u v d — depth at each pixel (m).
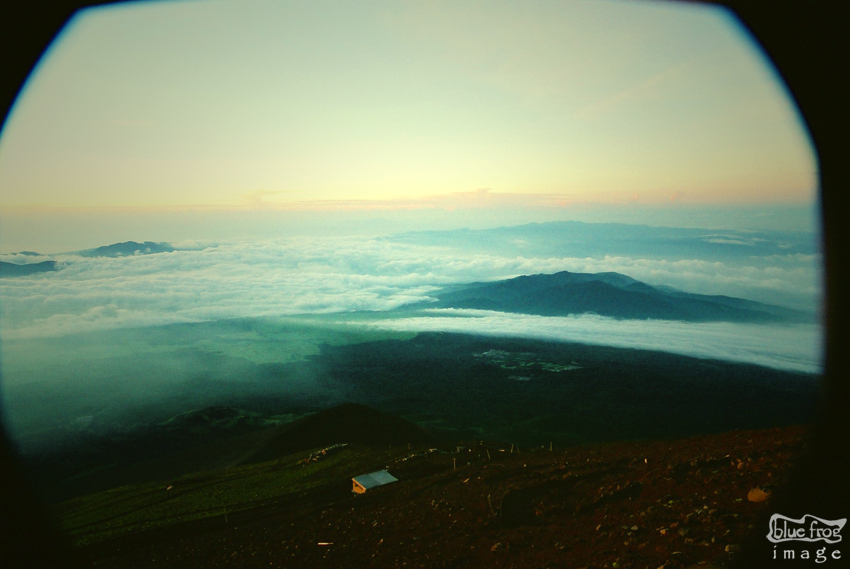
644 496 10.70
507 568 9.36
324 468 28.02
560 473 14.41
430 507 14.38
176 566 14.15
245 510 20.86
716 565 7.21
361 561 11.49
